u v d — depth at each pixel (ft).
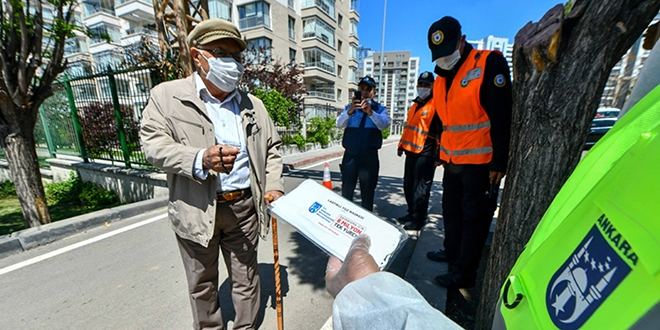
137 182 18.06
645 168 1.13
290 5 83.92
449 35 5.98
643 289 0.94
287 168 26.91
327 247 2.89
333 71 102.99
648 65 1.94
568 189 1.86
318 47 91.30
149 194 17.56
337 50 105.19
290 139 36.99
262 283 8.10
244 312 5.68
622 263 1.06
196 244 5.02
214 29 4.55
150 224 12.32
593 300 1.15
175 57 16.22
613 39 3.02
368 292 1.84
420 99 11.62
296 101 38.75
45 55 12.17
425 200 11.48
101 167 19.70
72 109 20.77
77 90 20.30
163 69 15.71
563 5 3.49
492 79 5.60
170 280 8.18
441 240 9.86
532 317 1.54
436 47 6.17
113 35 88.58
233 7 76.69
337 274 2.46
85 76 18.86
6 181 26.22
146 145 4.56
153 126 4.58
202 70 4.74
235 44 4.81
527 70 3.91
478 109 5.97
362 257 2.36
